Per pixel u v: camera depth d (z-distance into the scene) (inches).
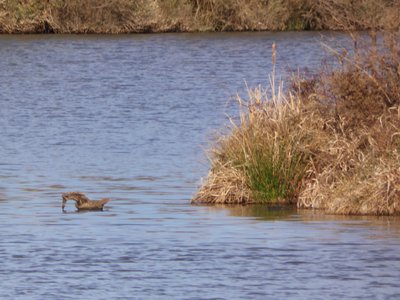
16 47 7244.1
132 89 5378.9
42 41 7578.7
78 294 1967.3
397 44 2773.1
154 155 3531.0
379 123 2662.4
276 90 4768.7
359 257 2188.7
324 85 2795.3
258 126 2733.8
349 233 2375.7
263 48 7180.1
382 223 2465.6
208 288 1995.6
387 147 2605.8
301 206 2645.2
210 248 2267.5
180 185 3002.0
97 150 3651.6
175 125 4205.2
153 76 5895.7
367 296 1945.1
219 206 2694.4
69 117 4466.0
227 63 6446.9
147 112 4576.8
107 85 5551.2
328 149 2667.3
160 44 7436.0
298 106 2755.9
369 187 2564.0
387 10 2886.3
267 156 2701.8
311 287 1996.8
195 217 2564.0
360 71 2760.8
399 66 2741.1
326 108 2760.8
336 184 2630.4
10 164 3388.3
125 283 2030.0
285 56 6697.8
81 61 6565.0
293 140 2701.8
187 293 1967.3
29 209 2701.8
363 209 2559.1
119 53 6948.8
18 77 5915.4
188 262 2164.1
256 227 2448.3
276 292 1969.7
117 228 2463.1
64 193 2696.9
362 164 2600.9
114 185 3019.2
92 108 4729.3
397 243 2288.4
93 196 2856.8
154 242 2324.1
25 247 2290.8
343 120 2716.5
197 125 4192.9
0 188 2994.6
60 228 2470.5
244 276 2066.9
